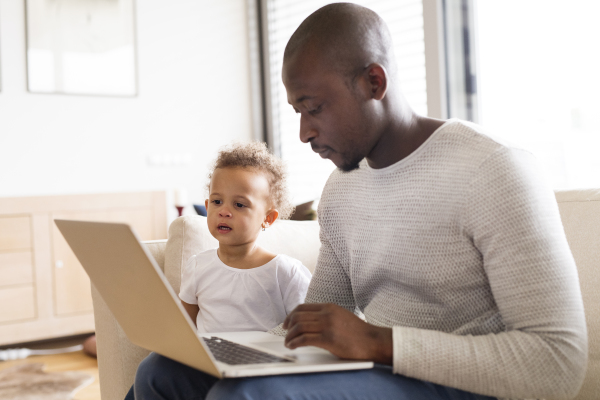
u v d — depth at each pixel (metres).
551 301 0.84
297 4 4.16
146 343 1.03
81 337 3.58
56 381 2.64
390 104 0.99
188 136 4.23
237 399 0.82
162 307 0.86
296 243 1.71
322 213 1.21
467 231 0.94
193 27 4.23
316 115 0.97
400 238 1.03
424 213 0.99
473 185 0.92
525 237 0.86
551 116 2.63
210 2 4.30
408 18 3.32
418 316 1.04
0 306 3.10
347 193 1.14
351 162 1.00
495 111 2.87
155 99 4.09
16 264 3.14
